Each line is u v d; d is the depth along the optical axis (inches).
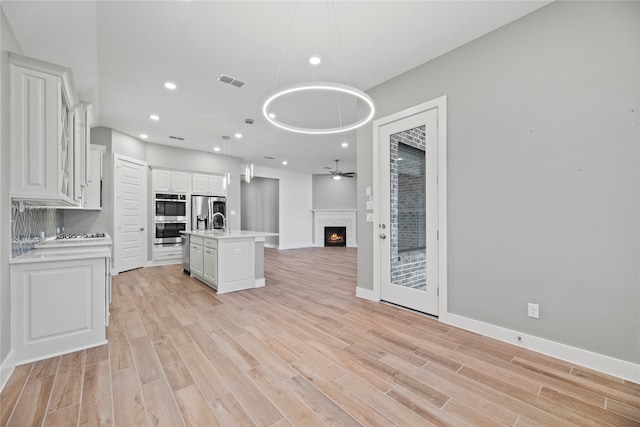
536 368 81.9
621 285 77.8
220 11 91.2
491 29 100.3
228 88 145.5
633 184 76.0
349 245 420.8
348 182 419.8
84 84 139.6
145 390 72.1
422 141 124.5
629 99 76.3
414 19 95.2
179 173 262.2
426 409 65.2
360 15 93.2
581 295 83.8
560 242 87.4
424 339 101.0
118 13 91.0
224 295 156.9
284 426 59.9
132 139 226.5
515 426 59.9
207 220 275.3
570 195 85.5
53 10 87.7
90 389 72.4
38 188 88.6
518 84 95.2
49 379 76.7
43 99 90.0
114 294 158.1
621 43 77.3
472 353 90.9
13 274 83.7
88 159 155.3
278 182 386.3
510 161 97.2
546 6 89.2
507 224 98.0
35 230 129.3
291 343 98.3
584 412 64.0
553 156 88.4
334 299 149.2
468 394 70.6
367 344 97.4
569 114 85.4
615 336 78.7
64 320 91.2
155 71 128.6
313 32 102.3
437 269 119.3
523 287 94.7
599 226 80.9
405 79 129.6
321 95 152.2
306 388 73.1
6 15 86.8
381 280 143.8
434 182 119.8
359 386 73.9
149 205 244.8
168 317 123.4
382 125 140.9
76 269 93.5
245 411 64.5
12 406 65.7
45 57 115.2
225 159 296.4
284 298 151.3
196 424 60.4
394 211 137.6
